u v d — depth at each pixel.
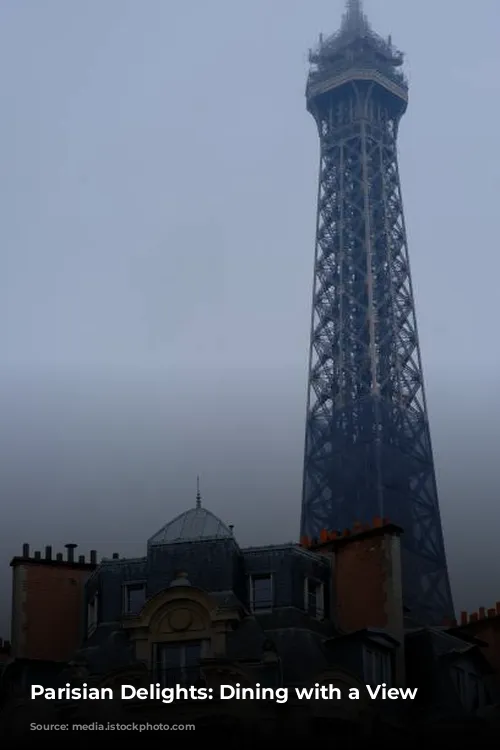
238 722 93.50
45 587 109.88
